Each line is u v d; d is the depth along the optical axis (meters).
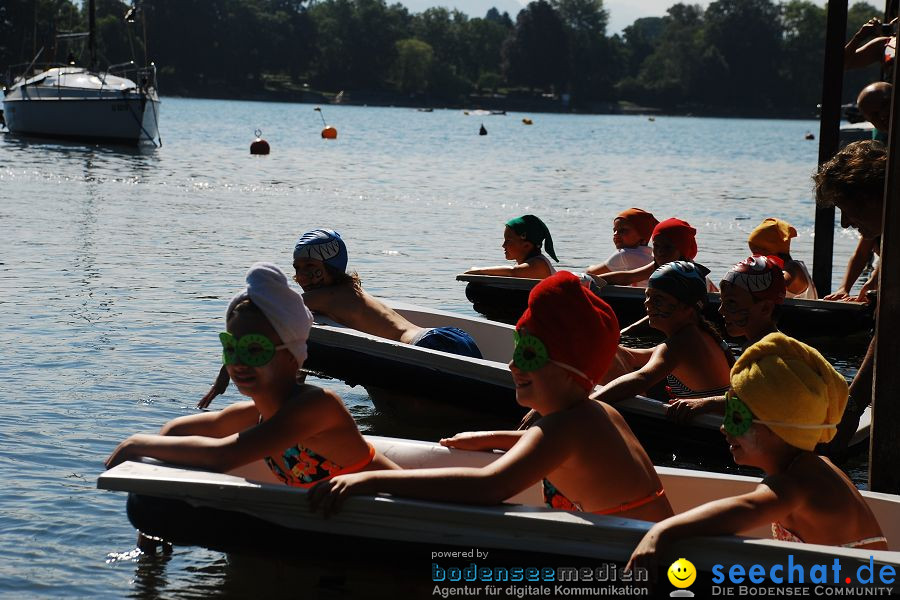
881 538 8.06
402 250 32.72
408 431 15.09
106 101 81.12
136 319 20.89
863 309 21.28
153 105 83.88
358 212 43.66
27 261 27.53
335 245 16.11
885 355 10.45
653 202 52.84
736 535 7.64
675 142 146.62
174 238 33.47
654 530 7.57
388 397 15.87
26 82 85.25
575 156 97.75
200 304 22.70
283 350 8.45
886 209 10.30
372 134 130.50
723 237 38.97
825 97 23.42
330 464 8.73
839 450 10.96
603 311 8.20
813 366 7.84
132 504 8.58
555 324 8.00
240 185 54.28
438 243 34.72
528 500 9.88
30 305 21.80
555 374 8.09
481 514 7.91
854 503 7.91
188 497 8.36
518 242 22.62
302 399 8.46
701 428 12.66
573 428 8.05
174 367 17.30
